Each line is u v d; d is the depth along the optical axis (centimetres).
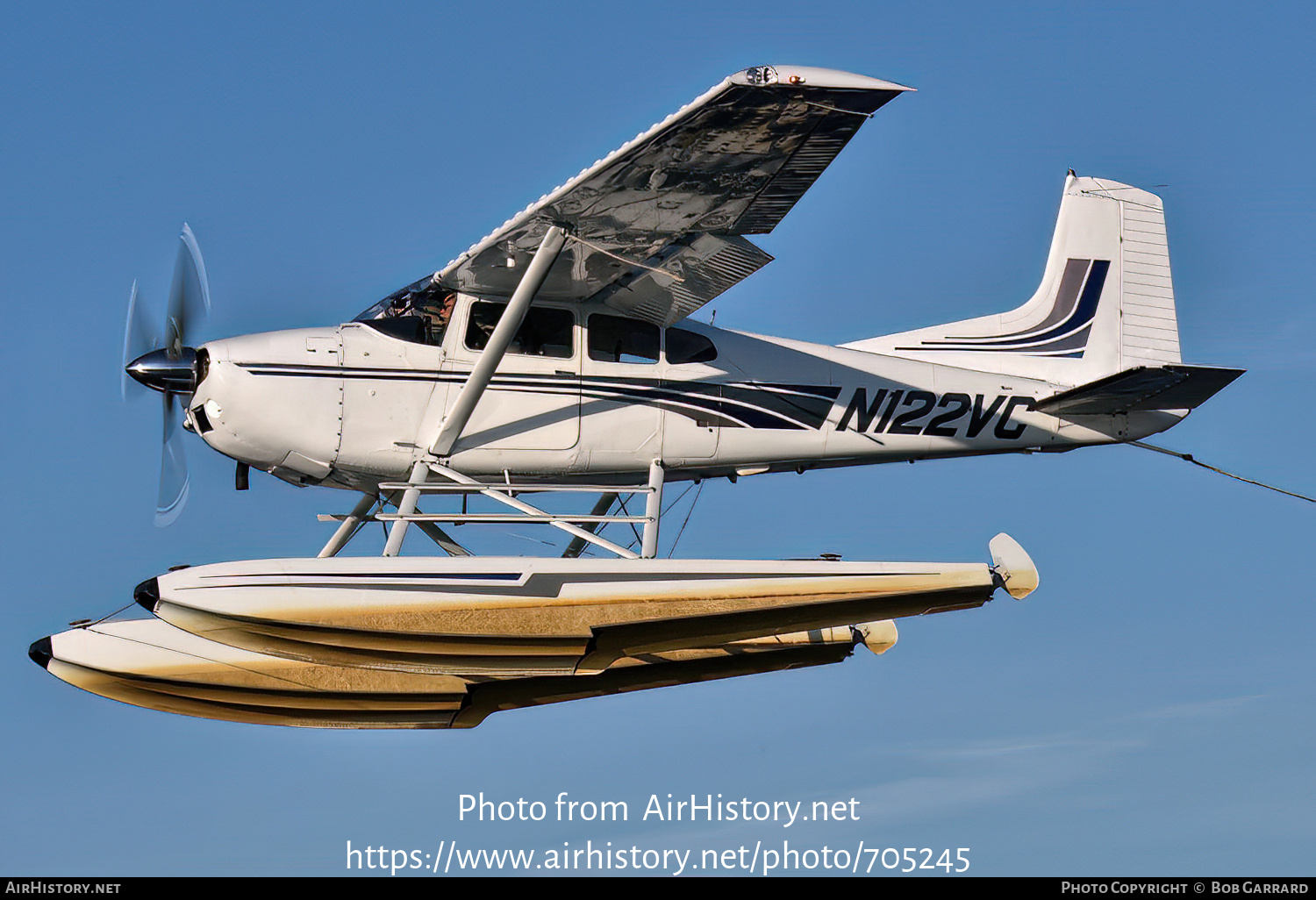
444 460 3672
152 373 3666
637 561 3628
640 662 4231
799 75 2889
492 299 3716
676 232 3422
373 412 3628
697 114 2969
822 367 4034
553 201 3256
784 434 3969
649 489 3816
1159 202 4597
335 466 3628
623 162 3116
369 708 4006
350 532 3884
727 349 3934
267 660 3897
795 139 3075
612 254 3519
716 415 3881
